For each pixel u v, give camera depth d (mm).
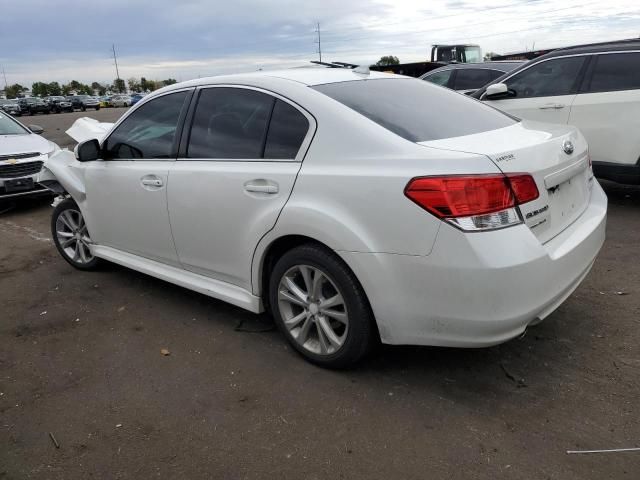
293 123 2951
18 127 8664
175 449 2465
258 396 2822
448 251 2355
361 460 2330
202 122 3428
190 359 3234
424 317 2510
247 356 3229
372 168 2572
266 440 2490
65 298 4254
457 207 2328
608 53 5891
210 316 3805
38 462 2426
